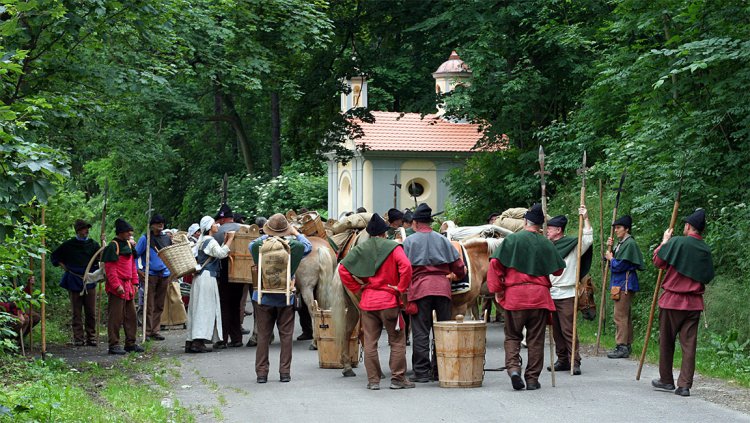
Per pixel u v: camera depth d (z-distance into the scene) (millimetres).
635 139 21250
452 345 14336
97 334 20031
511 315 14102
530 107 31875
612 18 29156
